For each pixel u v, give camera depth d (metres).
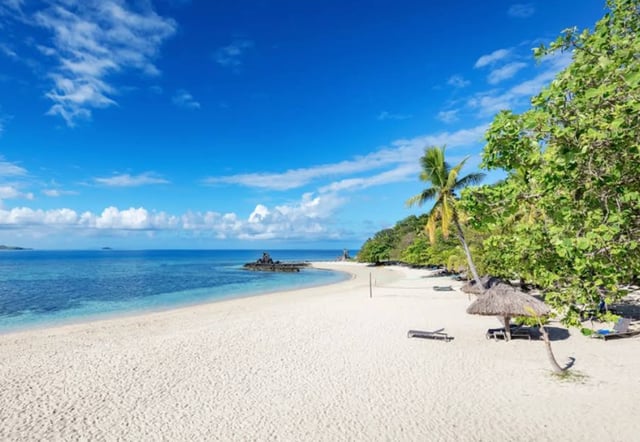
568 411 8.20
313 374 11.13
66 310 26.94
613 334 13.51
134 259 145.25
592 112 3.94
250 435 7.74
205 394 9.85
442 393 9.49
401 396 9.41
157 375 11.35
